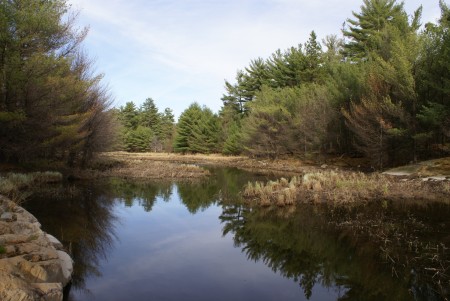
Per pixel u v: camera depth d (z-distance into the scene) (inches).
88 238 364.8
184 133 2593.5
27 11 663.8
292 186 627.5
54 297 185.8
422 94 832.3
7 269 183.5
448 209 484.1
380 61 892.0
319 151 1259.8
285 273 278.4
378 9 1374.3
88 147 1018.7
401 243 341.1
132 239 371.6
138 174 1008.9
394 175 785.6
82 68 913.5
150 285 249.6
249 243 361.1
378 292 239.6
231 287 249.6
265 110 1486.2
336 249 335.0
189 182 888.3
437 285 245.9
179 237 383.6
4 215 302.4
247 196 633.0
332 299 229.0
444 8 816.3
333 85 1183.6
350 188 625.3
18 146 705.6
